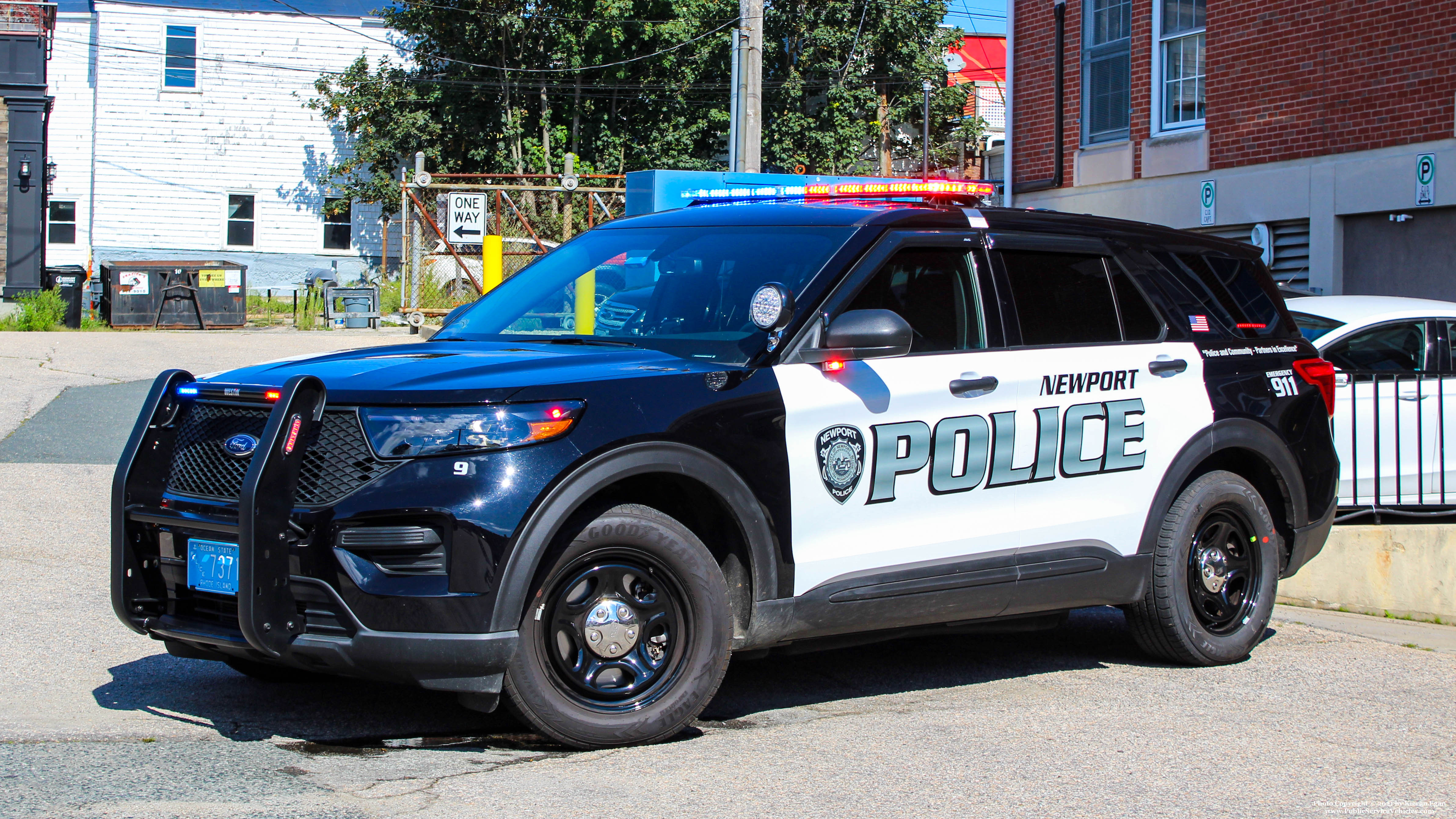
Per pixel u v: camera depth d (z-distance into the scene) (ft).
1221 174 48.91
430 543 13.66
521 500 13.76
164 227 118.21
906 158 133.18
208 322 83.10
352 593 13.61
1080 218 19.33
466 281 77.87
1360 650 21.76
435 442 13.79
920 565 16.70
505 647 13.75
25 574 23.52
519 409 14.06
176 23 116.47
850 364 16.29
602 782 13.64
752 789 13.58
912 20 122.01
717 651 15.20
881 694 18.12
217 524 14.21
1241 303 20.88
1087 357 18.34
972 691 18.43
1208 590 20.08
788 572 15.66
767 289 15.51
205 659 17.02
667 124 120.37
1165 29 51.11
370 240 121.60
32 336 66.80
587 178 79.66
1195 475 20.04
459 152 119.44
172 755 14.20
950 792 13.74
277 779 13.42
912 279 17.17
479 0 114.21
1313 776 14.76
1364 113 43.88
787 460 15.57
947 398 16.92
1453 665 20.75
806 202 18.69
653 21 118.42
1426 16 41.81
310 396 13.98
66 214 118.11
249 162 118.93
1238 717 17.26
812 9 120.26
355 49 120.16
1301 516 21.04
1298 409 20.84
